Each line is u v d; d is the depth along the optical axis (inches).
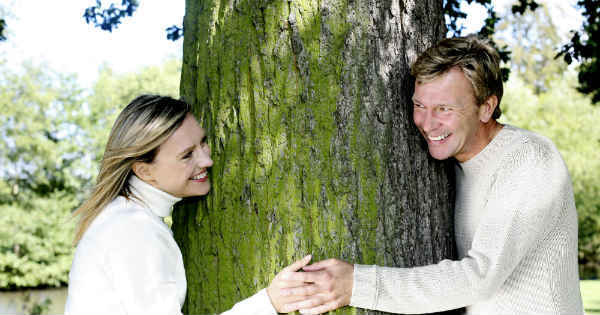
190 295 81.2
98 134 1146.0
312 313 65.7
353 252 69.2
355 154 70.2
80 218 73.7
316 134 70.4
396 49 74.2
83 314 65.9
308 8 71.8
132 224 68.8
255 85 73.9
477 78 68.4
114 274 66.1
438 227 76.6
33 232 1021.8
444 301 63.8
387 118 72.1
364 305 65.0
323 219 69.5
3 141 1098.1
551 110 999.0
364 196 69.9
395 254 70.7
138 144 70.3
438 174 77.9
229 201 75.6
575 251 72.6
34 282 1000.9
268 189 71.9
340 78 70.7
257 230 72.4
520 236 65.6
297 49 71.6
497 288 70.5
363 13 72.1
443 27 84.3
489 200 70.1
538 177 67.4
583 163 994.1
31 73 1165.1
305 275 64.9
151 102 72.4
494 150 72.2
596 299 432.8
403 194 72.5
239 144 75.2
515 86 980.6
